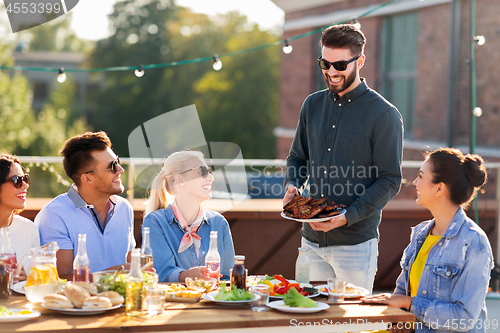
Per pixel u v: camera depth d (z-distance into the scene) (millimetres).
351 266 2566
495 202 4645
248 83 25203
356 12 9047
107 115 25688
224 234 2492
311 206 2377
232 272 2066
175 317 1776
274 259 4102
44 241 2420
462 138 7430
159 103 25656
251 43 26172
